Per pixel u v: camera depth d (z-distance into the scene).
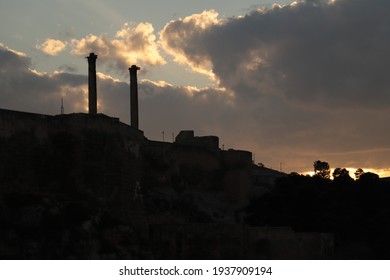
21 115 128.12
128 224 130.25
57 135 131.38
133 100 166.12
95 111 155.12
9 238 117.56
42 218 120.81
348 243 151.88
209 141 184.12
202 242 133.88
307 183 159.38
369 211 159.00
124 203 133.38
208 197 176.38
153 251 130.75
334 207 155.00
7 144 126.06
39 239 119.38
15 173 126.31
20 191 125.12
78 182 130.12
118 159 133.38
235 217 174.12
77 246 120.88
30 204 121.38
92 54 156.50
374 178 163.62
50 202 123.12
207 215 168.62
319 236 134.12
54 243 119.75
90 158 130.88
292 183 159.62
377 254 150.88
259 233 134.50
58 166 130.38
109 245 124.38
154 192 163.62
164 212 157.88
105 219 126.69
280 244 134.00
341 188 161.12
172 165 171.00
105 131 132.50
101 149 131.75
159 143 169.12
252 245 134.25
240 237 133.75
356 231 153.50
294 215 154.50
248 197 182.38
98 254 122.81
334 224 152.12
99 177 130.88
